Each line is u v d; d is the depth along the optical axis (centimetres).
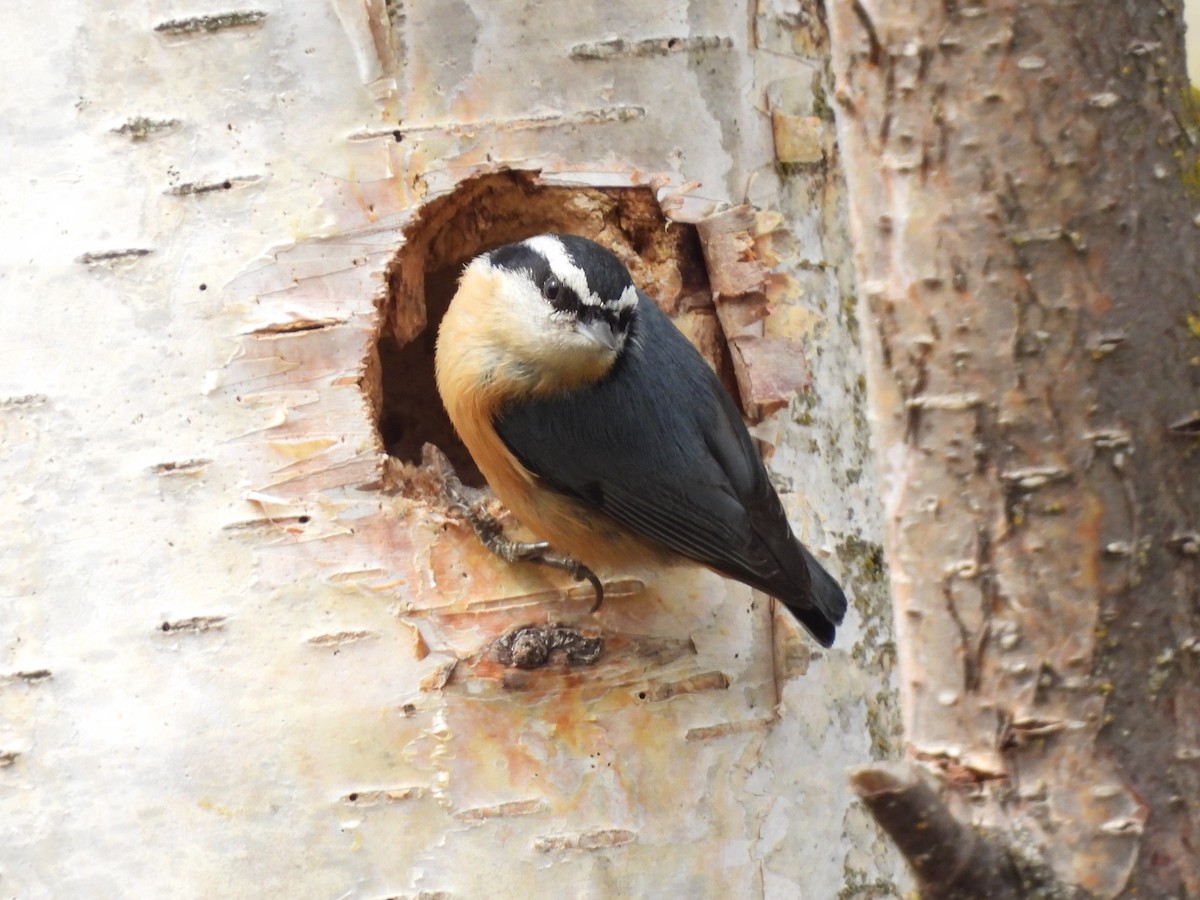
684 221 717
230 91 676
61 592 647
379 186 683
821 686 689
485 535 666
